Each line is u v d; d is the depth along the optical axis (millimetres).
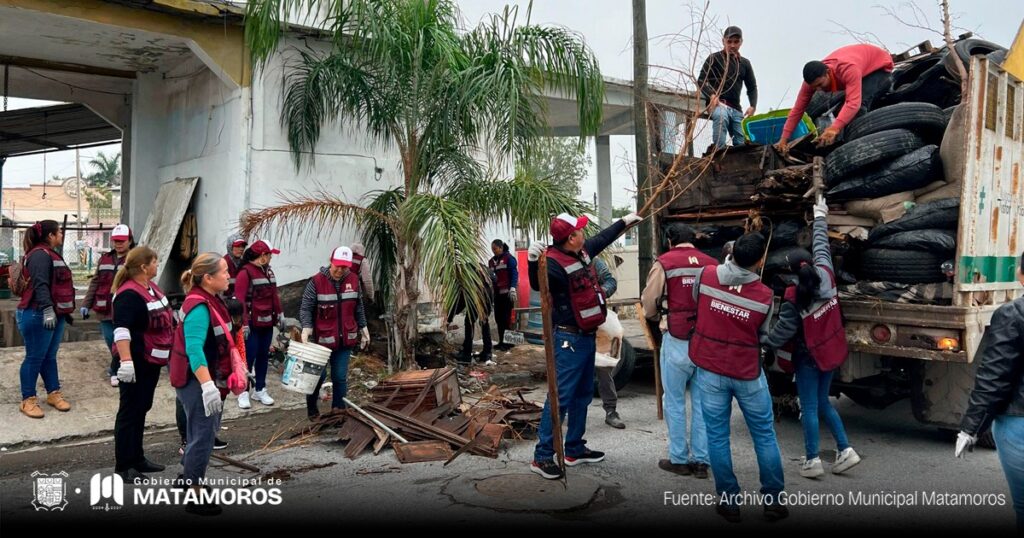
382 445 5801
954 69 5930
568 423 5426
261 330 7336
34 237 6492
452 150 8422
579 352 5082
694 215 6359
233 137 9406
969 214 5020
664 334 5316
